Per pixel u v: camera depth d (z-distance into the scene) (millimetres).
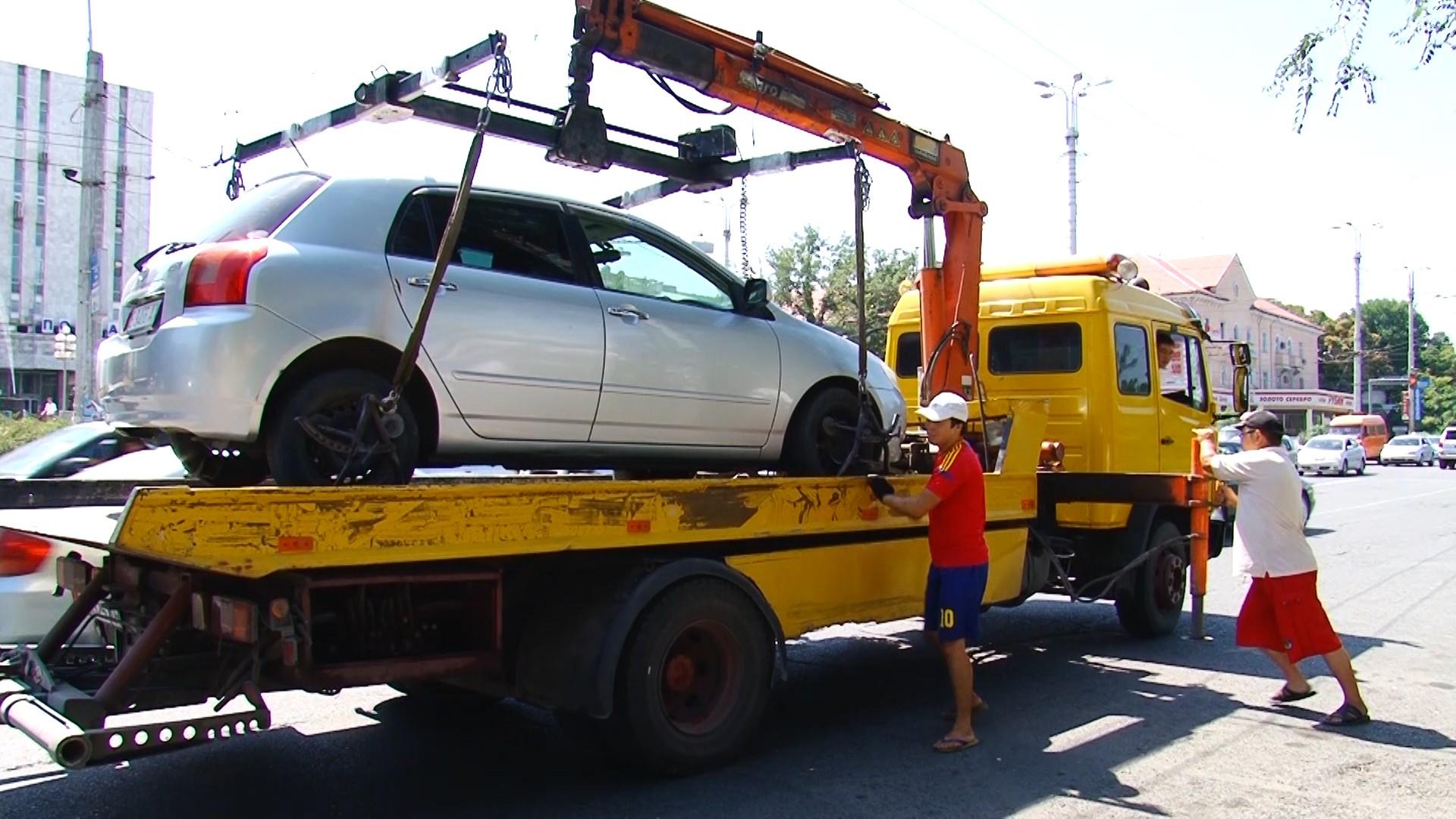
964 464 5574
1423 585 11312
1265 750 5426
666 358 5469
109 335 4859
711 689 5160
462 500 4215
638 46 5535
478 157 4355
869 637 8695
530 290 5016
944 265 7863
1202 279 63812
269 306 4168
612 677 4594
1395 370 90125
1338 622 9227
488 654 4555
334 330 4320
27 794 4766
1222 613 9969
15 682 4137
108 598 4453
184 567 3922
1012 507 7207
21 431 19047
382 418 4312
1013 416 7383
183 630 4180
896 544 6285
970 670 5562
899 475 6391
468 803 4648
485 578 4508
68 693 3770
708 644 5156
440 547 4145
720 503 5184
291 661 3834
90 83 18391
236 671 3922
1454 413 82625
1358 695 5902
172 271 4391
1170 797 4703
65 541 4680
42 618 5098
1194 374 9664
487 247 5000
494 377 4793
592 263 5379
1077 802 4633
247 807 4598
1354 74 6438
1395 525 18703
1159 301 9281
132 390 4406
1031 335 8711
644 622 4758
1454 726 5906
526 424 4949
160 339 4250
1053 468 8172
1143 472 8531
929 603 5746
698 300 5875
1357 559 13594
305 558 3771
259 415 4156
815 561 5727
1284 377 72312
